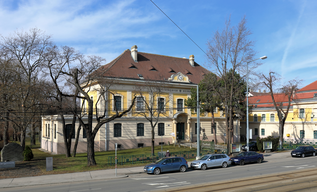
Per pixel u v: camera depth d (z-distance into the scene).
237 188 14.55
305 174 18.75
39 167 24.19
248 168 22.92
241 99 38.06
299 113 48.25
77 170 22.47
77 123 36.97
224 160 24.09
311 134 45.81
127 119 40.00
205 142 42.59
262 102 56.97
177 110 44.53
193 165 23.17
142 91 37.47
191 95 41.47
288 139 49.94
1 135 46.97
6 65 27.62
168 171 21.92
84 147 37.22
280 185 15.12
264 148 35.84
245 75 31.02
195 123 46.72
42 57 30.14
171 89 44.00
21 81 29.91
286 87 41.84
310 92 47.41
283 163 25.73
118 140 39.19
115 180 18.55
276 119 53.16
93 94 40.72
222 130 49.88
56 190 15.41
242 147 37.69
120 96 39.50
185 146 39.44
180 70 48.28
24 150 29.00
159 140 42.66
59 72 27.61
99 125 25.17
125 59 43.75
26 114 31.84
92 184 17.11
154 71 44.34
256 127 57.34
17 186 17.05
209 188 14.73
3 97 28.70
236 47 29.98
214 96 36.91
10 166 23.98
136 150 36.91
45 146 42.25
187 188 14.88
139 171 21.84
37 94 30.09
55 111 32.69
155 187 15.48
